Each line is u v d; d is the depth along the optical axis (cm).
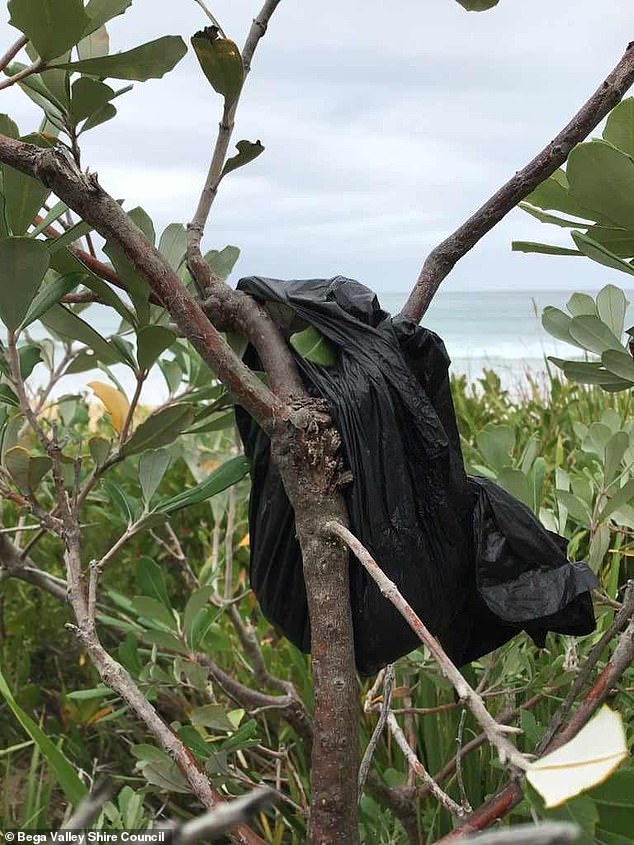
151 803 187
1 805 184
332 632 93
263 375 126
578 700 148
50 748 88
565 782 55
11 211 108
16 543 206
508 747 60
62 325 132
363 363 106
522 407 379
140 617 183
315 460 96
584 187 98
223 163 111
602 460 170
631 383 125
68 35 89
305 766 168
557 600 106
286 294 115
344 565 95
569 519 197
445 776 154
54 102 108
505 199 112
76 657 246
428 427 106
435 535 107
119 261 112
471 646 123
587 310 150
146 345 121
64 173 89
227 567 204
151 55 93
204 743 136
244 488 232
